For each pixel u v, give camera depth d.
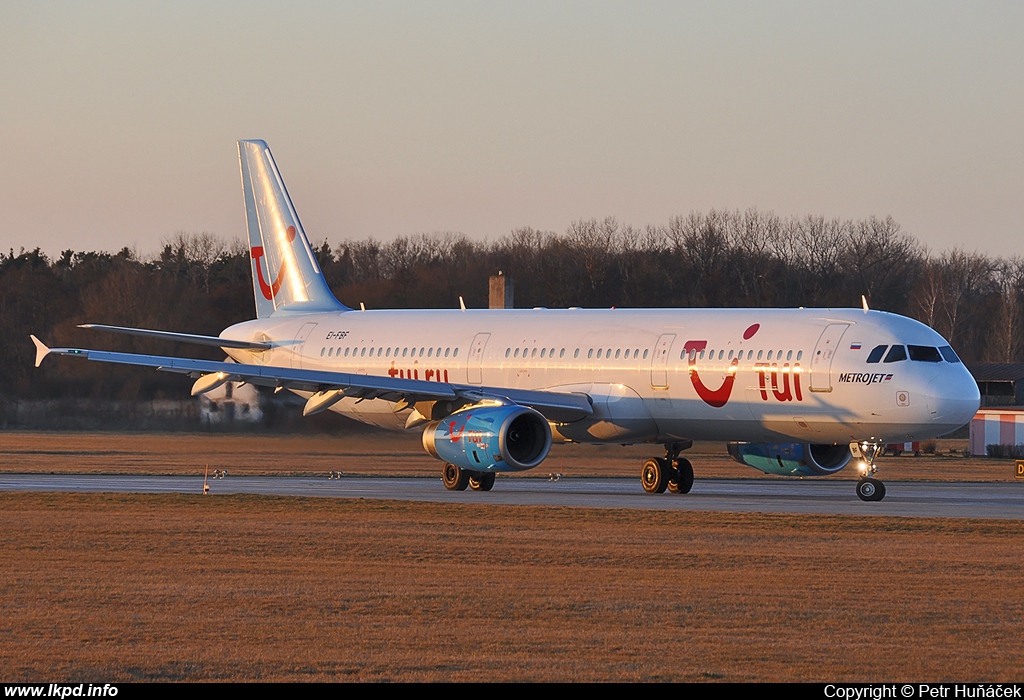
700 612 58.88
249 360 166.00
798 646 52.00
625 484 150.75
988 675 47.62
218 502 108.69
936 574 70.38
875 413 115.25
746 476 174.50
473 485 132.75
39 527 89.94
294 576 68.69
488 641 52.56
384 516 98.56
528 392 129.38
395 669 47.69
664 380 126.56
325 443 175.38
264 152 170.25
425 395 132.25
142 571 70.25
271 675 46.69
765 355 120.62
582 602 61.19
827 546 81.62
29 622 56.12
